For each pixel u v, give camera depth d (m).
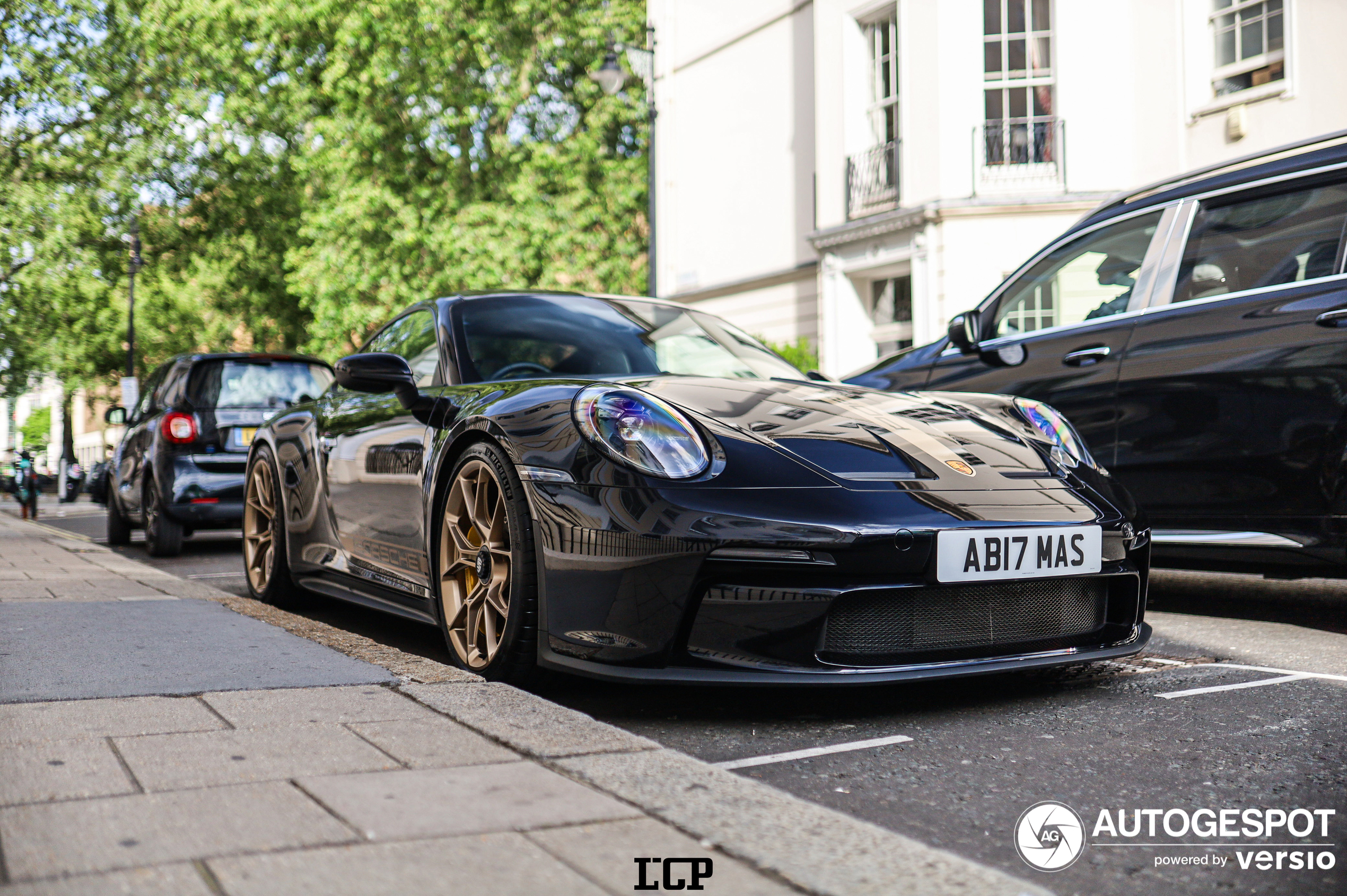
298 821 1.51
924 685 2.79
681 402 2.76
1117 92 11.60
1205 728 2.32
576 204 20.64
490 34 20.22
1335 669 2.92
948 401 3.16
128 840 1.43
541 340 3.54
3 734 1.96
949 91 12.11
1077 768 2.05
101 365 27.55
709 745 2.25
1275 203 3.76
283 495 4.22
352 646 2.87
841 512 2.38
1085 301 4.27
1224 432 3.68
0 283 13.92
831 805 1.85
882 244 13.02
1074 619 2.69
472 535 2.89
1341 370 3.39
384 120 20.75
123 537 8.90
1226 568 3.79
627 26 21.06
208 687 2.37
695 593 2.36
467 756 1.85
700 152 16.44
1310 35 10.09
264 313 24.44
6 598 3.97
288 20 21.16
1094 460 3.08
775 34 15.03
